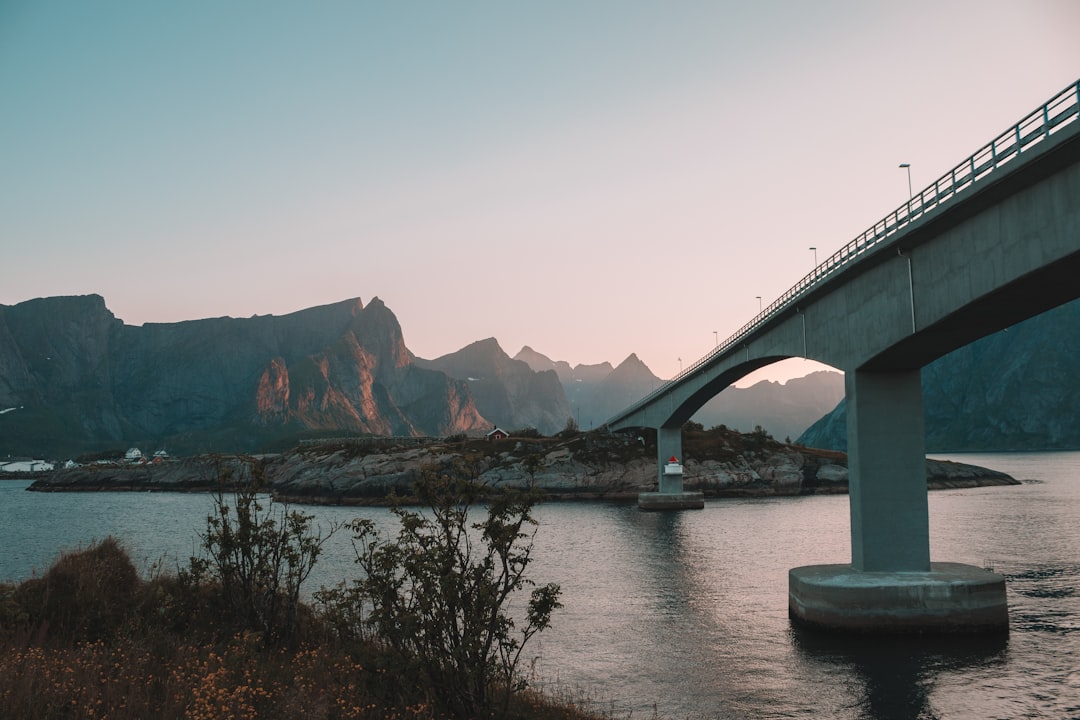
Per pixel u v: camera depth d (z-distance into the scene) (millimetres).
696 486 137125
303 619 21188
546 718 17484
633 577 52438
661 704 26469
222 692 13055
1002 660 31625
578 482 138125
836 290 45688
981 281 30906
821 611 36438
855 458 40469
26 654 14703
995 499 122750
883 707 26297
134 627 18016
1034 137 27359
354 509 127312
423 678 14609
